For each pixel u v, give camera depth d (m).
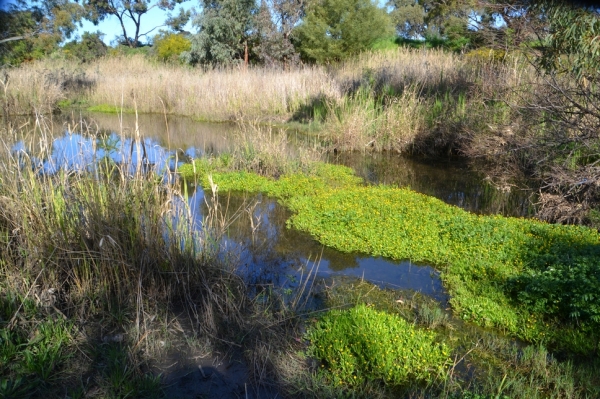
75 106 20.45
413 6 32.91
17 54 22.38
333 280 5.78
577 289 4.76
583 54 7.24
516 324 4.77
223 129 16.11
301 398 3.76
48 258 4.65
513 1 12.59
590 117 8.15
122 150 5.43
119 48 34.50
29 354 3.79
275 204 8.56
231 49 25.98
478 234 6.56
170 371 3.97
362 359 4.03
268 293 5.30
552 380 3.98
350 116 13.20
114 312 4.56
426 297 5.41
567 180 7.75
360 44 25.80
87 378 3.75
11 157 5.20
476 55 15.67
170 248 5.01
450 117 12.56
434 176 10.70
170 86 19.94
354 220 7.17
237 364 4.09
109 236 4.57
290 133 15.09
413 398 3.77
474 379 4.03
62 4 21.58
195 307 4.75
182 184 9.59
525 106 9.05
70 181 5.40
